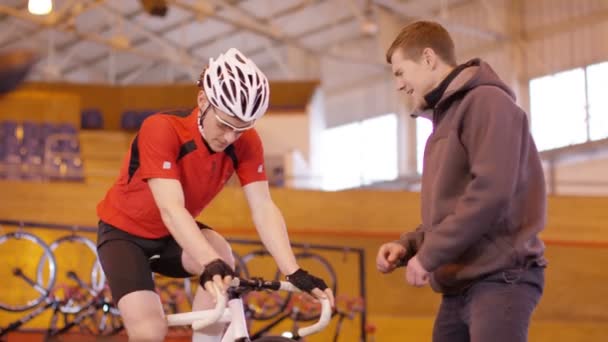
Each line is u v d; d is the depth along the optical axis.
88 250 8.20
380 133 19.11
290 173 15.25
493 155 2.65
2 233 8.20
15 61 2.78
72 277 6.53
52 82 17.69
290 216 9.94
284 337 2.45
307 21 19.23
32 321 7.59
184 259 2.98
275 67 20.70
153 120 2.80
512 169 2.65
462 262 2.78
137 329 2.67
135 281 2.77
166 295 6.85
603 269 9.41
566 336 8.31
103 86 17.97
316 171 16.73
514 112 2.72
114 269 2.80
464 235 2.63
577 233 10.20
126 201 2.91
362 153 19.45
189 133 2.80
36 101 15.50
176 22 19.47
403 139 18.39
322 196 10.09
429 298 8.97
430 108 2.98
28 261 7.98
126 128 17.48
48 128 15.20
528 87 17.11
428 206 2.88
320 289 2.58
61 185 9.41
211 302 2.88
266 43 19.81
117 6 18.56
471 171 2.69
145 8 12.80
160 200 2.70
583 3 16.47
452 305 2.90
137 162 2.88
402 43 2.95
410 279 2.72
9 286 7.81
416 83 2.93
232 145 2.91
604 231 10.21
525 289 2.72
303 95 16.62
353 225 9.99
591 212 10.28
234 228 9.47
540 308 9.26
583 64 16.31
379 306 8.97
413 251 3.05
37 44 20.05
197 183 2.87
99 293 6.15
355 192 10.12
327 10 18.67
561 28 16.75
